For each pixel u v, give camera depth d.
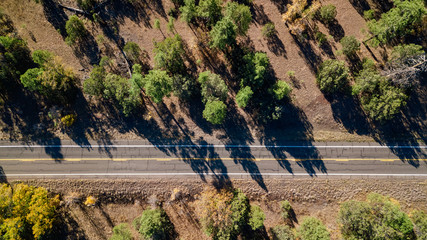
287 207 54.88
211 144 56.81
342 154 55.94
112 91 51.50
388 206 48.84
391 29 48.88
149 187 56.81
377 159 55.59
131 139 56.97
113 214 57.56
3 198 50.56
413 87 53.91
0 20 56.50
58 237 56.81
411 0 48.00
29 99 57.12
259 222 50.41
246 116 56.69
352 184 55.62
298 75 56.53
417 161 55.09
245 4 56.78
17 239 50.19
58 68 53.09
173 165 56.91
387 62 52.88
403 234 47.16
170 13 56.84
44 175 56.78
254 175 56.50
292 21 55.59
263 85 55.94
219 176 56.62
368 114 55.50
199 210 53.78
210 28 56.66
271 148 56.50
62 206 56.88
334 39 56.41
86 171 56.94
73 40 55.50
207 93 51.59
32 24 57.31
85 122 57.16
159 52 49.81
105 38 57.56
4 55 53.53
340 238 53.38
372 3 56.12
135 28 57.56
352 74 55.94
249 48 56.88
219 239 50.56
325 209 55.91
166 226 56.47
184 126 57.00
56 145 57.03
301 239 52.16
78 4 57.28
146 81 50.09
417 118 55.41
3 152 56.69
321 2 56.97
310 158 56.22
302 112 56.34
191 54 57.12
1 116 56.59
